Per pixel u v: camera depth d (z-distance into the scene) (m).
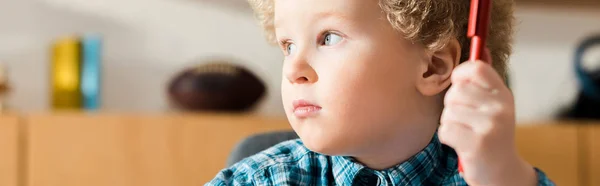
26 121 1.44
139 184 1.46
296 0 0.57
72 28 1.76
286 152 0.74
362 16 0.55
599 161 1.61
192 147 1.48
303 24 0.56
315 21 0.56
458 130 0.49
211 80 1.57
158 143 1.48
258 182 0.69
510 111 0.48
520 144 1.60
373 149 0.59
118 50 1.78
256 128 1.50
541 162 1.60
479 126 0.48
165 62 1.81
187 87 1.57
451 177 0.68
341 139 0.56
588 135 1.62
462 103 0.48
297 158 0.71
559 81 1.91
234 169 0.73
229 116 1.50
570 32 1.93
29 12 1.74
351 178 0.65
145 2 1.81
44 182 1.43
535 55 1.92
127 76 1.78
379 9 0.56
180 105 1.61
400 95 0.57
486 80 0.48
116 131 1.46
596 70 1.71
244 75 1.60
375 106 0.56
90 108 1.59
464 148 0.49
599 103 1.71
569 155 1.61
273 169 0.70
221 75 1.58
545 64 1.92
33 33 1.74
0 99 1.57
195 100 1.57
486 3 0.50
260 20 0.71
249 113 1.64
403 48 0.56
